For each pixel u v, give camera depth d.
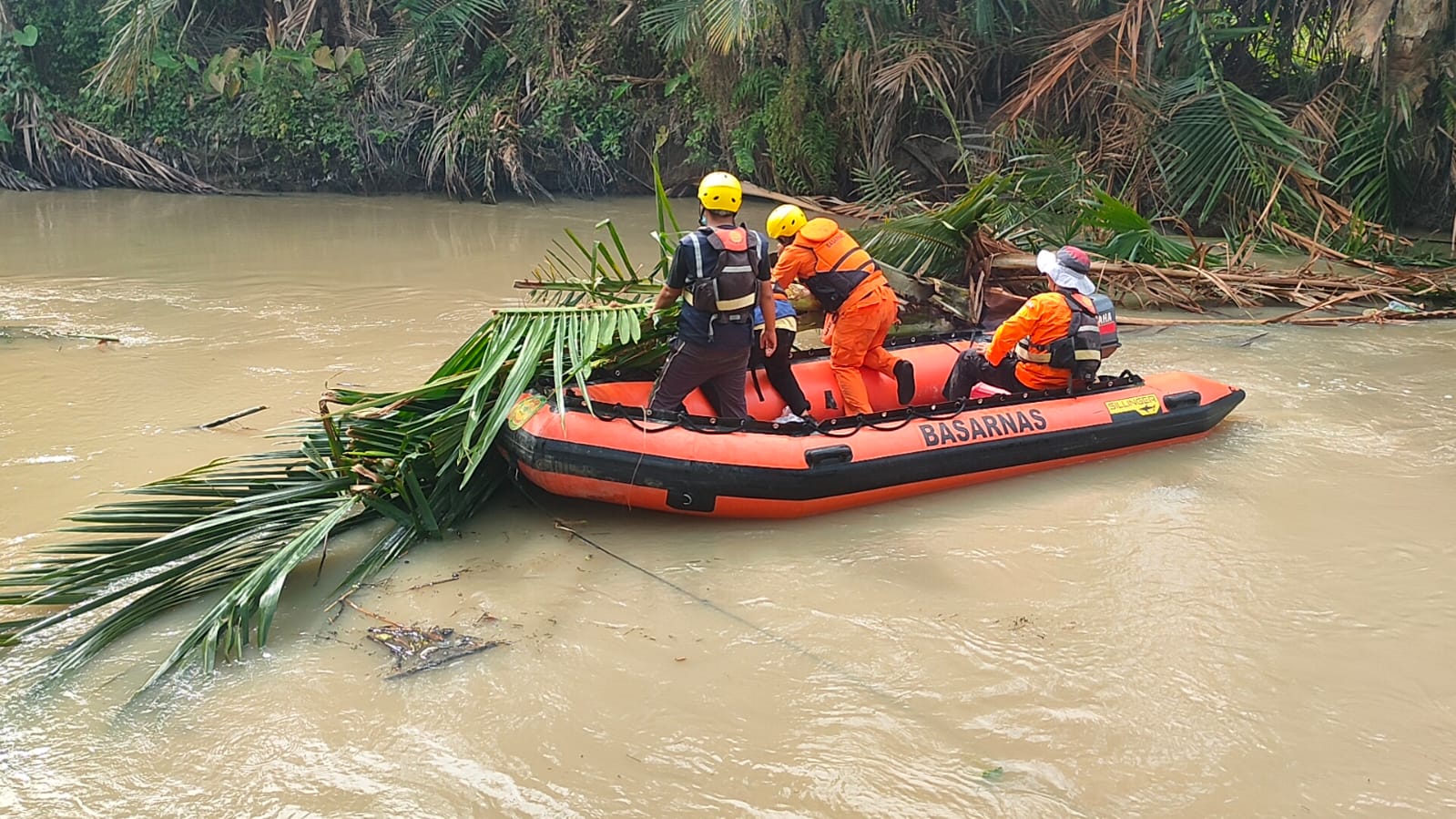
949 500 5.69
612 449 5.26
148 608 4.55
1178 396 6.35
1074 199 10.60
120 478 5.75
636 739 3.74
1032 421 5.96
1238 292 10.03
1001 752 3.66
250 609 4.40
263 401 6.98
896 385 6.55
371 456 5.33
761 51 15.57
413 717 3.87
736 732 3.77
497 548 5.19
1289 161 12.38
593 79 16.86
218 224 13.93
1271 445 6.38
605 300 6.52
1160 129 13.08
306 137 16.81
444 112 16.84
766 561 5.02
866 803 3.42
